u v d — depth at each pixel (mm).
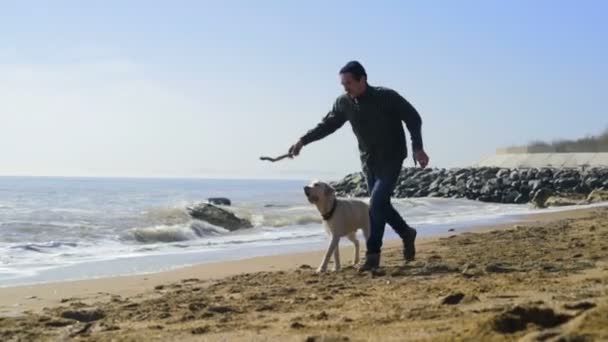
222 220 17094
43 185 70938
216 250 11695
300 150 8047
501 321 3711
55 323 5066
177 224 15945
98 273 8750
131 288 7199
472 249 9648
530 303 4414
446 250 9750
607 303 3611
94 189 53219
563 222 15266
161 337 4383
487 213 22078
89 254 11086
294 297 5891
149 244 13047
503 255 8609
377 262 7621
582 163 51562
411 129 7539
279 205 25750
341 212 8234
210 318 5039
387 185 7664
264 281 7168
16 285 7520
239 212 19375
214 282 7484
